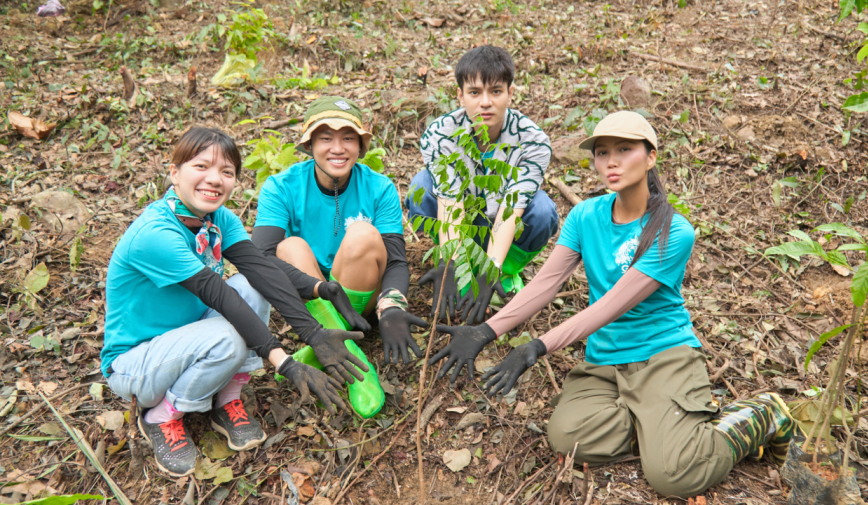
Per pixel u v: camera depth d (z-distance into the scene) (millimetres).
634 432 2301
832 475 1939
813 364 2826
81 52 5602
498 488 2277
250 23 5086
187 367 2135
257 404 2562
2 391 2559
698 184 4094
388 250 2785
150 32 5961
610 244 2428
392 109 4609
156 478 2236
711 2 6633
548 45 5844
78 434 2365
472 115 2848
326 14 6438
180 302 2227
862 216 3795
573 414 2291
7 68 5020
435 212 3207
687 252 2281
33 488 2164
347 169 2629
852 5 2221
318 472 2307
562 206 3965
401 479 2328
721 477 2125
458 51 5887
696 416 2201
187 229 2172
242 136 4438
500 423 2537
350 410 2545
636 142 2211
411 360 2805
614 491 2188
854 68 5137
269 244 2646
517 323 2441
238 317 2115
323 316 2541
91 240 3461
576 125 4523
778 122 4410
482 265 1939
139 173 4035
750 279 3408
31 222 3506
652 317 2389
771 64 5312
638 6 6840
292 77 5164
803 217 3818
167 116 4551
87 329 2889
